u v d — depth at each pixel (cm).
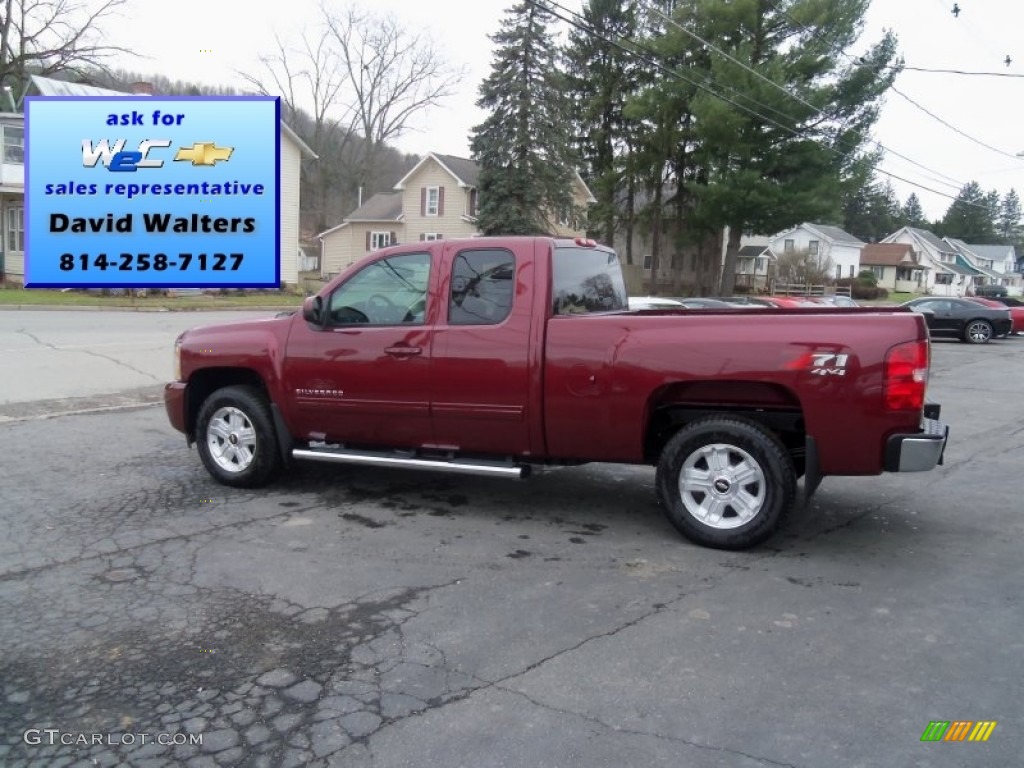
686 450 507
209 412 641
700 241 4656
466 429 555
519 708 320
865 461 468
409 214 4872
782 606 420
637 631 389
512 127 3628
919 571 474
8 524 541
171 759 286
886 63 3431
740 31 3638
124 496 613
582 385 516
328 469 713
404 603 421
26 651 363
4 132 2945
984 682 342
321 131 6281
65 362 1243
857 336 464
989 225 11875
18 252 3048
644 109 4103
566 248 569
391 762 285
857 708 321
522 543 520
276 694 329
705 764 283
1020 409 1132
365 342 577
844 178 3569
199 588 438
